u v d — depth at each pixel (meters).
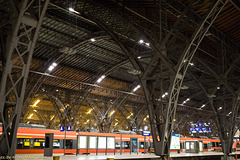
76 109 44.19
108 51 34.62
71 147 29.50
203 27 21.02
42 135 27.33
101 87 43.22
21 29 12.72
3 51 11.31
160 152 20.36
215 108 32.97
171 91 20.25
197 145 40.56
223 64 29.45
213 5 18.92
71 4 23.83
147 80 22.44
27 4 11.45
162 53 20.97
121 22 25.50
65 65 36.25
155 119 21.53
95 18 23.34
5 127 11.21
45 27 28.06
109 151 32.41
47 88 41.28
